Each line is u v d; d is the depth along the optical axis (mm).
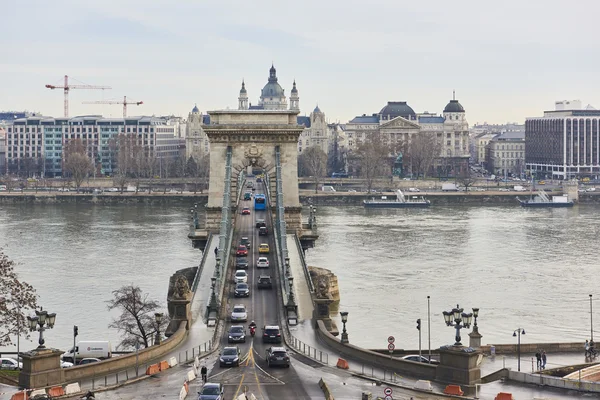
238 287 181000
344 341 143875
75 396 112938
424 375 124875
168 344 142500
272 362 130875
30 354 116062
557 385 121438
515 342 185250
